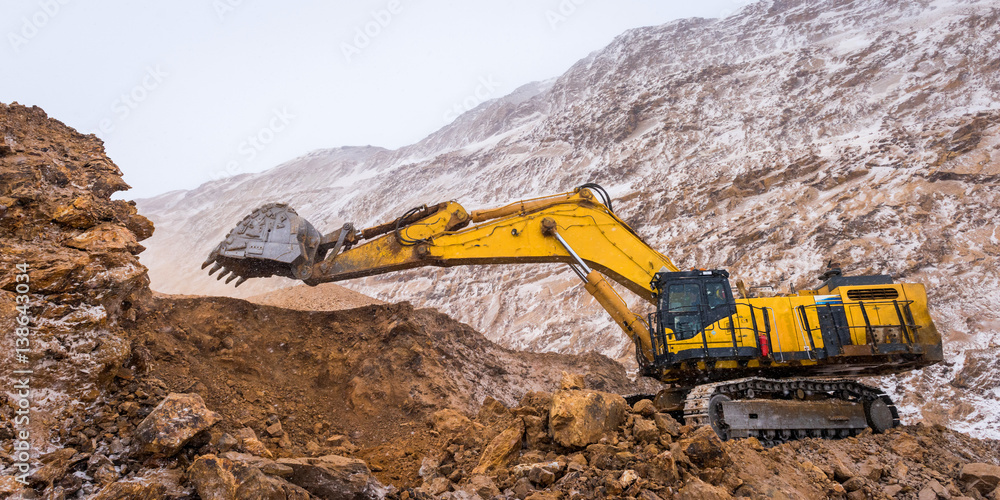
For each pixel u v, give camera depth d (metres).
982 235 38.19
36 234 9.00
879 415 11.07
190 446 6.89
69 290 8.38
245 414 10.81
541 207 12.88
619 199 60.44
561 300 49.31
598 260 12.48
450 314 52.94
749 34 129.38
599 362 19.78
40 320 7.54
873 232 41.28
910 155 48.56
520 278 55.12
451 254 12.56
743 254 44.81
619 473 7.07
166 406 6.91
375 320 15.48
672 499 6.64
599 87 130.38
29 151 10.95
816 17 123.12
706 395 9.84
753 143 70.81
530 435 8.70
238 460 6.25
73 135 12.83
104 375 7.88
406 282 61.25
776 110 76.38
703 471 7.23
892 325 11.13
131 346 9.27
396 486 9.02
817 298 11.38
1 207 8.76
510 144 101.88
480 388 15.18
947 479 8.51
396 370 13.91
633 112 86.94
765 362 10.99
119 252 9.52
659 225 54.03
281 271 12.84
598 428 8.25
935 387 27.59
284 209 12.66
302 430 11.57
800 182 52.56
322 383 13.48
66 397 7.19
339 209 102.25
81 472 6.21
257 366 12.76
